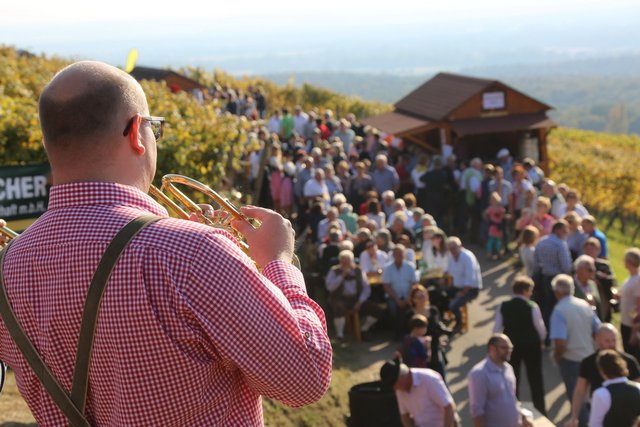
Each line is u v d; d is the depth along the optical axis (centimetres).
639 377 836
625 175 3094
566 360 980
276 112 2725
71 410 173
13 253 178
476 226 1980
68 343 171
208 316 163
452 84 2531
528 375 1034
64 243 168
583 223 1390
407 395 768
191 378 165
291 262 192
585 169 3228
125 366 164
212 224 199
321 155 2027
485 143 2434
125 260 163
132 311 161
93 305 163
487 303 1556
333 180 1867
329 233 1457
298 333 171
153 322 161
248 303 166
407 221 1652
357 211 1931
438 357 1031
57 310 168
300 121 2617
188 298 162
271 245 192
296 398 172
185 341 163
